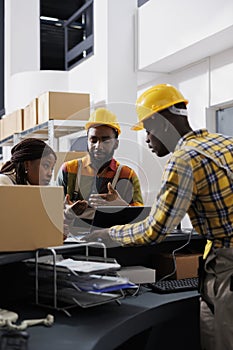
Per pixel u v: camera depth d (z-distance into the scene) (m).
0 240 1.45
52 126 3.62
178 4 3.68
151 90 1.70
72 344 1.18
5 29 6.26
